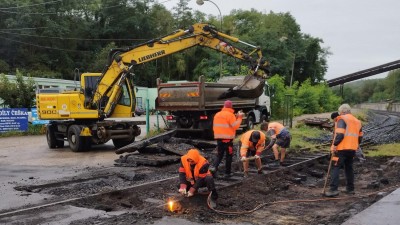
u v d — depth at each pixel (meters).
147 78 64.94
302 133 21.00
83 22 65.56
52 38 59.25
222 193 8.47
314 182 10.70
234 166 11.48
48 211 7.07
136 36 67.50
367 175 11.36
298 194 9.04
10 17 57.12
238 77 21.17
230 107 9.91
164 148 13.02
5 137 24.12
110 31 66.44
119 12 66.31
